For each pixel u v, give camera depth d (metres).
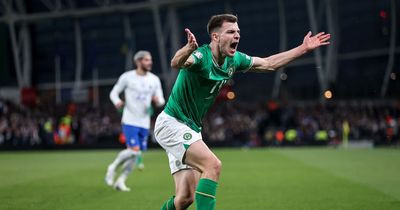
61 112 34.53
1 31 36.50
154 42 41.41
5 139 29.12
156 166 13.98
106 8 40.09
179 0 37.62
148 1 39.31
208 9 39.00
